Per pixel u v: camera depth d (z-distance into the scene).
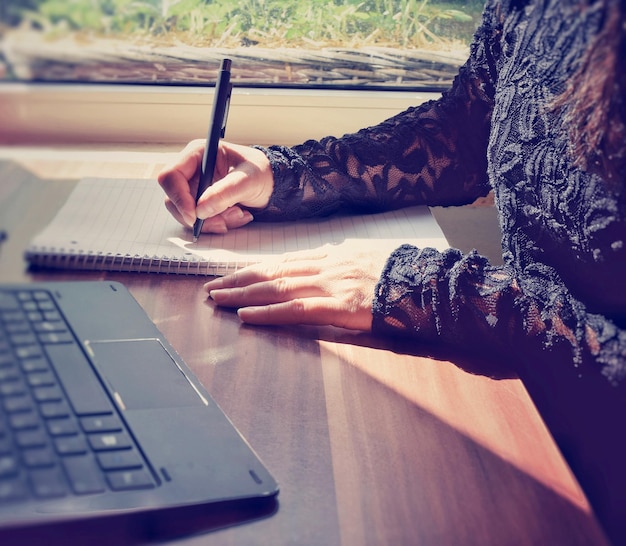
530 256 0.72
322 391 0.55
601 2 0.53
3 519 0.38
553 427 0.69
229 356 0.59
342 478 0.46
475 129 0.89
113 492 0.41
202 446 0.46
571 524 0.44
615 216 0.61
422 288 0.65
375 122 1.11
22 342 0.53
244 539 0.41
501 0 0.81
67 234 0.72
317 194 0.84
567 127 0.65
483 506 0.45
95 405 0.48
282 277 0.68
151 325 0.60
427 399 0.55
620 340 0.61
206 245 0.76
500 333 0.64
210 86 1.07
